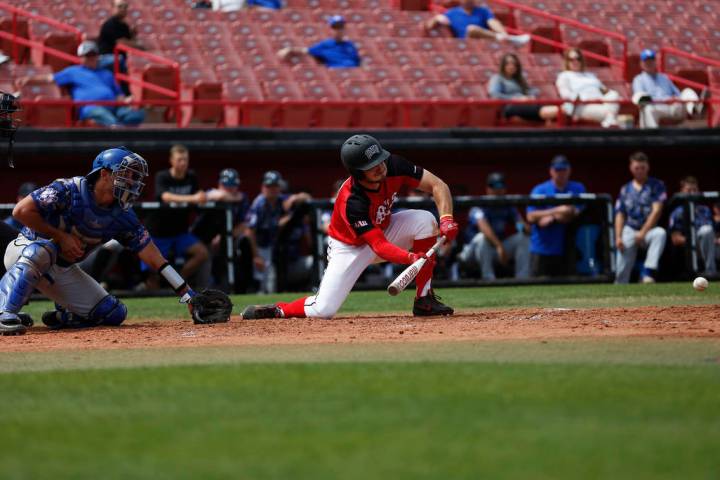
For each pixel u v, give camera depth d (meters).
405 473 10.62
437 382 16.25
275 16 74.12
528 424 13.03
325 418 13.53
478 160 60.97
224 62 67.44
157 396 15.48
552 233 51.78
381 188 27.58
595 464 10.95
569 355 19.88
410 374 17.11
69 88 59.00
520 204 51.81
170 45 68.06
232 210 49.22
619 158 62.44
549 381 16.23
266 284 50.97
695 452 11.48
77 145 53.06
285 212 50.91
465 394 15.16
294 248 51.44
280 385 16.20
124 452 11.75
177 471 10.80
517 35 76.31
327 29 72.94
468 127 59.62
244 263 50.81
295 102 57.25
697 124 65.88
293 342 23.34
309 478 10.44
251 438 12.38
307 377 16.94
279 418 13.57
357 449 11.74
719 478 10.37
